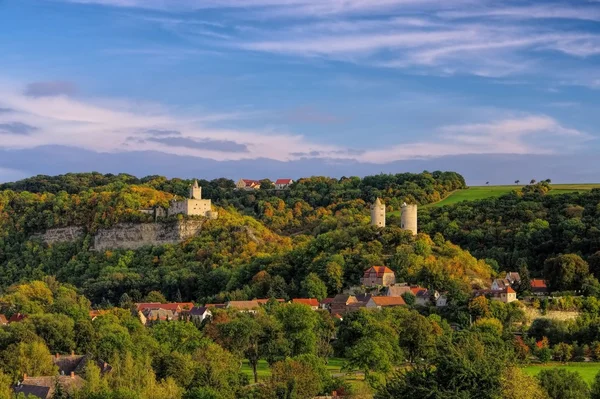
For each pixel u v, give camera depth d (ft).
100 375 622.95
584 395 602.03
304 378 624.18
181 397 594.65
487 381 409.90
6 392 559.79
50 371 645.92
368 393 611.88
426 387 406.41
